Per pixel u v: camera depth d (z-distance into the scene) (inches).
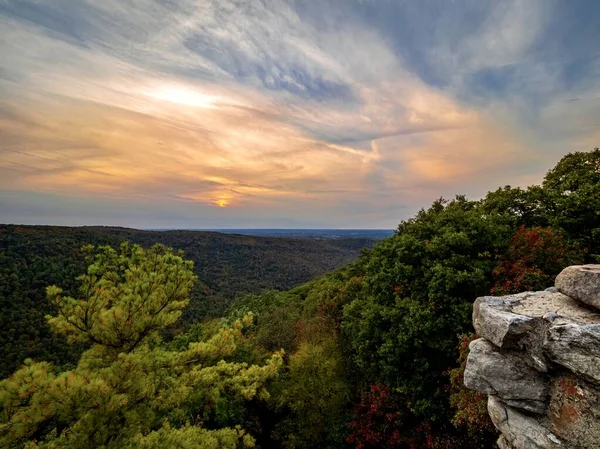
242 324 434.3
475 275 470.9
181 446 290.7
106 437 256.5
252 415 625.0
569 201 570.9
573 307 208.7
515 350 214.4
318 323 822.5
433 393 454.3
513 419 213.8
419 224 684.1
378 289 625.6
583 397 175.2
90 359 303.4
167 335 1498.5
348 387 601.3
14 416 218.8
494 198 737.6
